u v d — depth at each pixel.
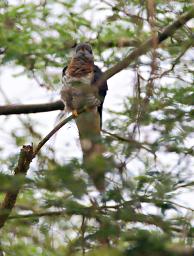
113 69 9.27
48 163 8.26
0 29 11.66
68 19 13.82
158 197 8.48
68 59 13.32
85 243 8.39
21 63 12.17
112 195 7.88
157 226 8.28
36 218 10.55
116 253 7.28
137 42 10.62
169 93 10.70
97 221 8.41
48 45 12.98
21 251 11.83
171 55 10.64
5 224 11.11
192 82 10.89
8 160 10.23
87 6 13.77
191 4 11.59
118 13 12.23
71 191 7.48
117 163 7.73
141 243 6.90
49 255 11.56
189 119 9.98
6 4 12.88
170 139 9.33
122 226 8.23
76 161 7.56
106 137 8.06
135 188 8.40
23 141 11.84
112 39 13.12
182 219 8.63
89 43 13.49
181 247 7.00
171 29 10.80
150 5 9.29
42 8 13.30
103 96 11.85
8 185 7.65
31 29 13.03
